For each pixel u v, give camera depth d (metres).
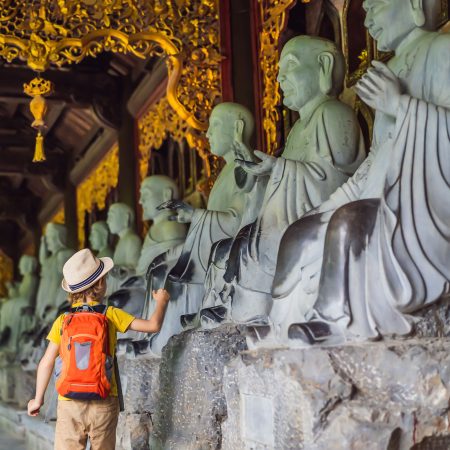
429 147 6.02
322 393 5.38
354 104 10.94
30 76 18.91
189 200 17.67
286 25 11.91
